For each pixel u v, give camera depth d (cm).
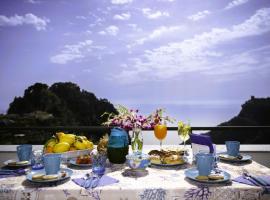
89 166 160
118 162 165
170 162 159
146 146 220
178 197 122
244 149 276
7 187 125
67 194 122
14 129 266
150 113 188
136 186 124
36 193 122
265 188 122
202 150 161
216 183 127
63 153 168
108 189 121
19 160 170
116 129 168
